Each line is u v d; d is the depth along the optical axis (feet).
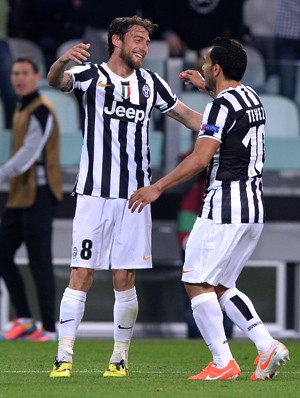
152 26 70.08
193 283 67.56
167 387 63.16
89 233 68.85
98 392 60.95
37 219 104.99
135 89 69.72
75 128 121.39
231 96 67.26
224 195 67.05
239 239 67.15
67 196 119.75
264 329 67.97
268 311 120.78
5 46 120.78
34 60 107.45
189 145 121.90
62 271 119.34
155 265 119.44
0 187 119.55
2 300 117.91
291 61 130.00
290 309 120.98
